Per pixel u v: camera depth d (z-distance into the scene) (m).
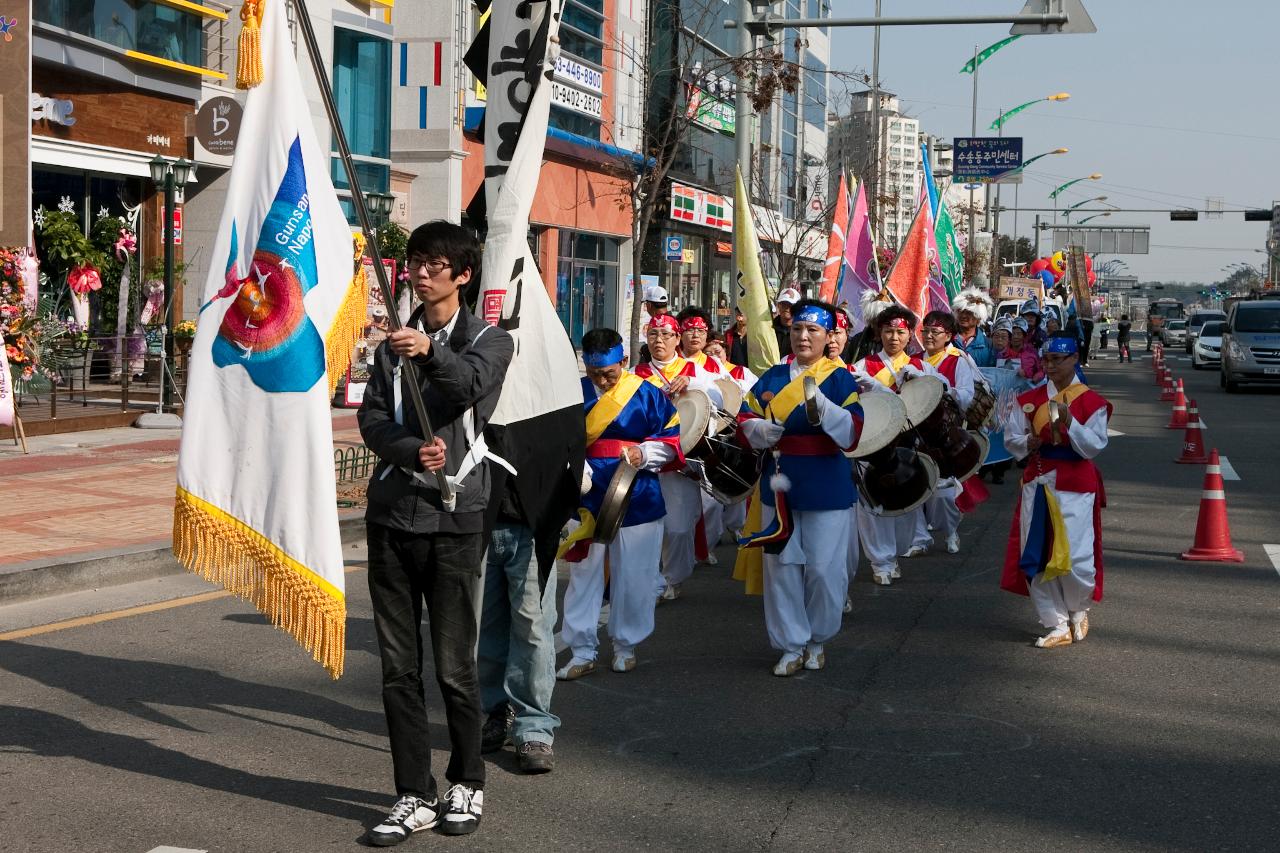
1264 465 17.11
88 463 13.70
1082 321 39.31
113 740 5.79
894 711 6.39
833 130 48.69
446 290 4.75
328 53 23.31
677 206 34.88
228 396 4.80
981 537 11.88
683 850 4.65
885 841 4.73
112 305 20.38
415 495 4.68
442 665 4.79
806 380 6.72
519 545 5.42
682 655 7.54
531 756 5.44
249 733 5.93
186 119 21.06
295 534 4.71
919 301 13.95
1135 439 20.66
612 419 6.86
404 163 26.66
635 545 7.00
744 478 8.02
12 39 13.90
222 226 4.88
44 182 19.62
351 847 4.65
